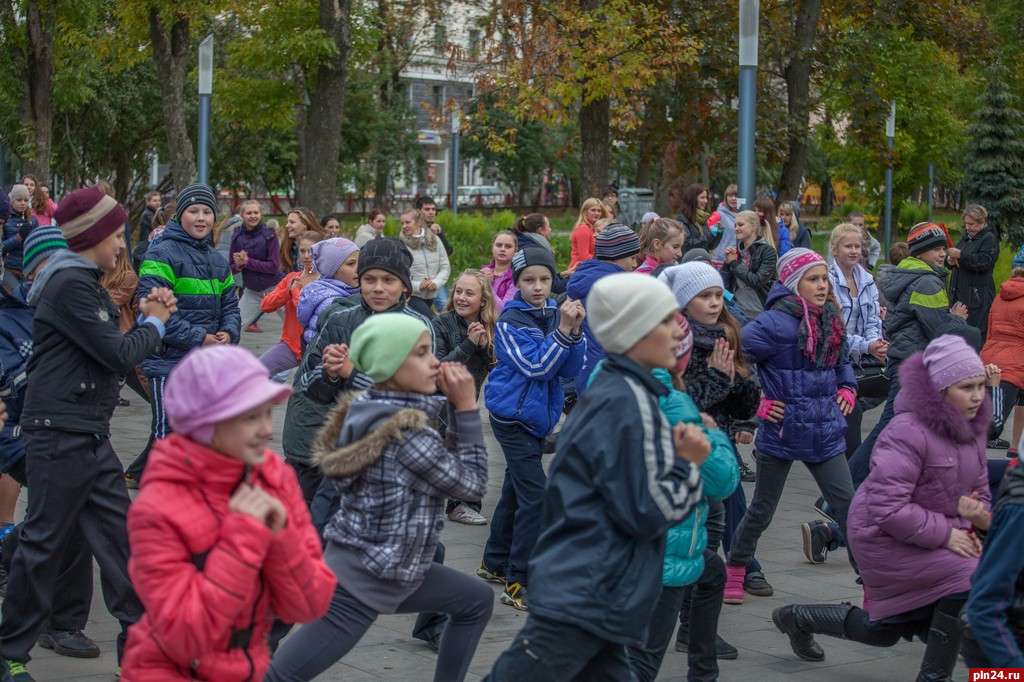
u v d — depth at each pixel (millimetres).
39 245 5914
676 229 8344
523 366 6902
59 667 5973
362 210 57406
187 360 3348
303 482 6598
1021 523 4133
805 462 7102
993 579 4180
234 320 7723
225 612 3291
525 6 24609
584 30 23797
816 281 6930
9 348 6594
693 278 5906
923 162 41781
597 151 25750
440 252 14094
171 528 3332
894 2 28781
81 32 28500
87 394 5543
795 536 8945
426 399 4633
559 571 4082
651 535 4059
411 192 65562
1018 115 38156
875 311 9641
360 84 50375
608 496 4020
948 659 5402
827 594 7520
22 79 28594
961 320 9516
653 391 4156
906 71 39188
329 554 4633
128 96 39188
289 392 3395
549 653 4094
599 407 4098
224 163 43969
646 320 4133
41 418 5492
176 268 7477
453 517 9211
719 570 5625
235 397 3297
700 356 5910
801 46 27062
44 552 5512
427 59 50906
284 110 28438
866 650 6512
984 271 14445
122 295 9516
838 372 7215
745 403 6012
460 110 28469
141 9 24703
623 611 4051
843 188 56719
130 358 5547
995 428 11195
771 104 27703
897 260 13461
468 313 8578
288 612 3535
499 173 65438
